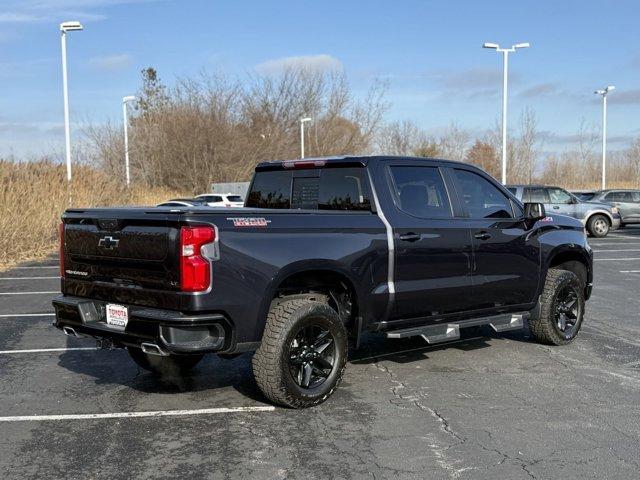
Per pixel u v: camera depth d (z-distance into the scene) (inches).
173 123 2084.2
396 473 162.2
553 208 940.0
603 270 579.8
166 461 170.1
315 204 247.9
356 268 217.6
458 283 248.1
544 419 200.1
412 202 239.9
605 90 1535.4
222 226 188.4
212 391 230.8
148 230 191.0
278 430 191.8
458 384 237.0
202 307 183.3
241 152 2150.6
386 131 2370.8
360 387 233.5
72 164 981.2
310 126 2340.1
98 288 207.8
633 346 295.9
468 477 159.6
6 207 703.1
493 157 2003.0
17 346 300.2
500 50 1184.8
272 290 196.7
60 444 181.9
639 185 1948.8
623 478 158.7
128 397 224.1
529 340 307.4
